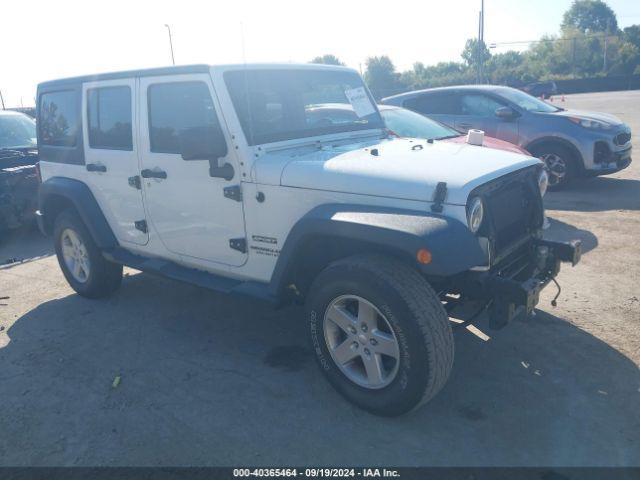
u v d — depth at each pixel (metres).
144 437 3.27
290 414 3.41
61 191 5.12
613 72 74.31
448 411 3.36
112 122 4.64
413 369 3.00
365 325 3.21
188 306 5.21
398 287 2.97
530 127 9.10
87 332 4.75
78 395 3.76
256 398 3.61
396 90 57.59
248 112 3.84
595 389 3.51
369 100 4.91
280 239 3.70
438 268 2.85
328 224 3.22
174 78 4.02
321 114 4.38
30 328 4.90
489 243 3.23
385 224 3.02
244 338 4.50
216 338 4.52
